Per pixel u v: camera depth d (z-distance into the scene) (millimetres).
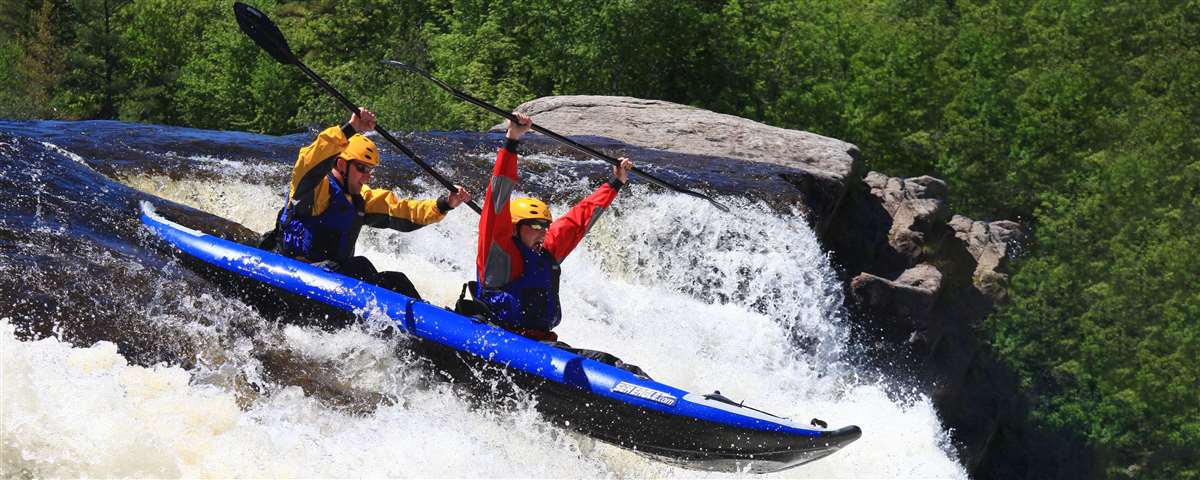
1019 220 37156
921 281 17125
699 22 38938
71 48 55812
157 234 8867
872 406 12258
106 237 8430
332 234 8336
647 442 7801
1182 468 29531
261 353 7547
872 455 11164
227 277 8383
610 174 14562
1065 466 27453
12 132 11883
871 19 42500
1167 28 39188
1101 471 28641
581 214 8156
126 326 7129
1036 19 40281
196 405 6746
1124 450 29406
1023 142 37344
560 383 7621
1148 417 29406
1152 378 29625
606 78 39500
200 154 12523
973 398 24125
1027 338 28594
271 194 11859
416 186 13008
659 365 11094
